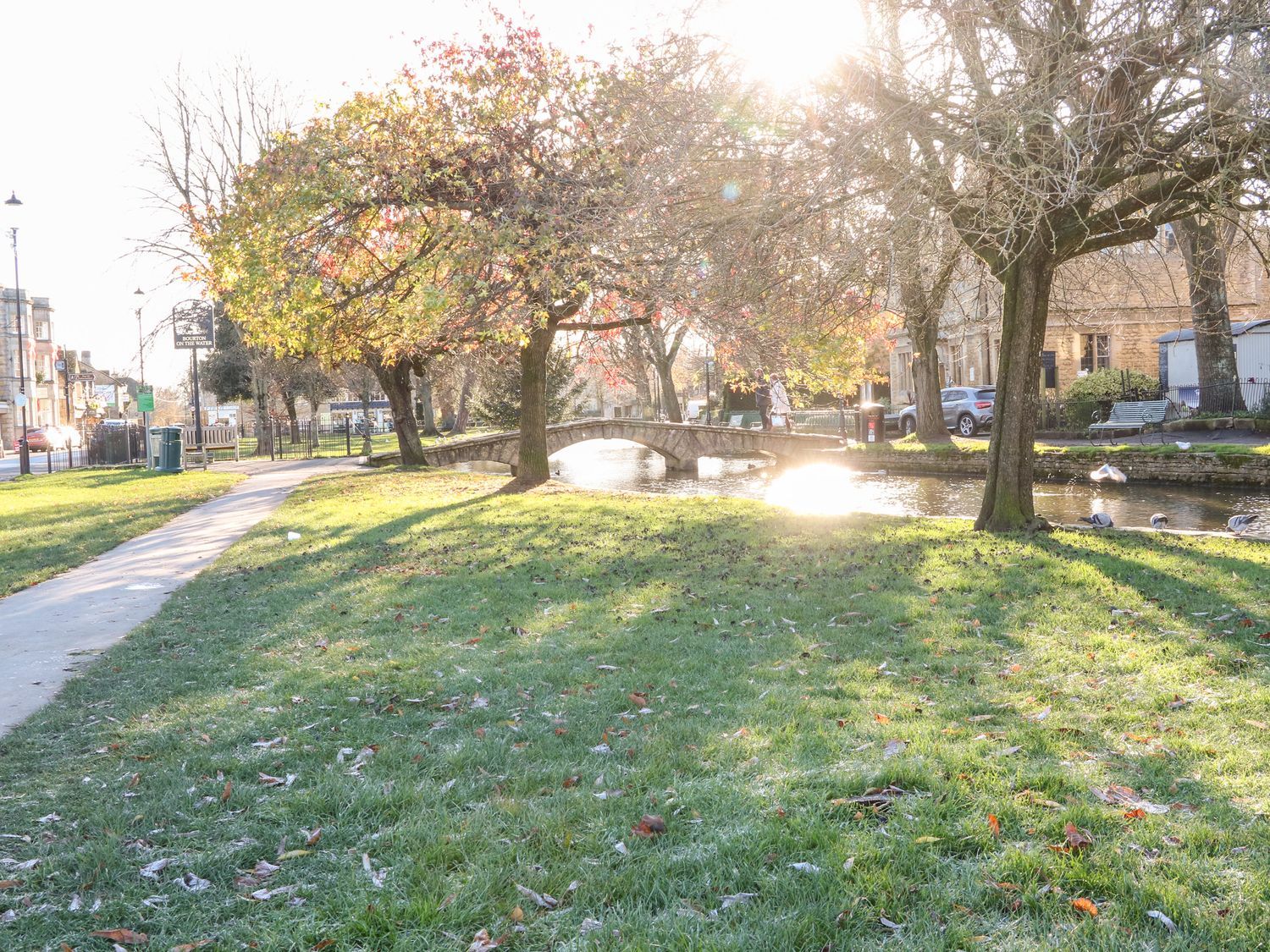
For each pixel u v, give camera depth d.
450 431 60.91
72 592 9.80
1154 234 10.78
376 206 16.33
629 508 16.06
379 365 27.20
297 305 15.88
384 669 6.20
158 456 29.73
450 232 15.61
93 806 4.14
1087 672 5.68
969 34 9.20
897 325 17.17
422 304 15.51
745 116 9.80
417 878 3.35
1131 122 9.09
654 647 6.57
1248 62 8.25
